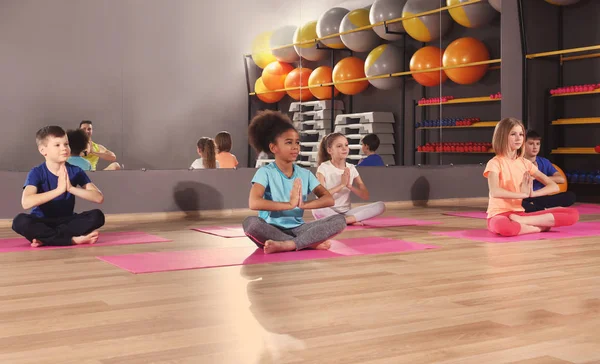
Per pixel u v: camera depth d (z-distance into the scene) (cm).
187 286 229
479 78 613
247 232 303
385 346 156
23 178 442
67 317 185
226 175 503
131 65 469
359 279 240
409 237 361
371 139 565
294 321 180
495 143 373
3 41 434
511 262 276
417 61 583
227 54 498
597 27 614
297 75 527
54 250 318
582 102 626
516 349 153
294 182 301
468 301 204
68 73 452
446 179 605
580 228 395
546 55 613
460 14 597
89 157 457
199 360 146
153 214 478
